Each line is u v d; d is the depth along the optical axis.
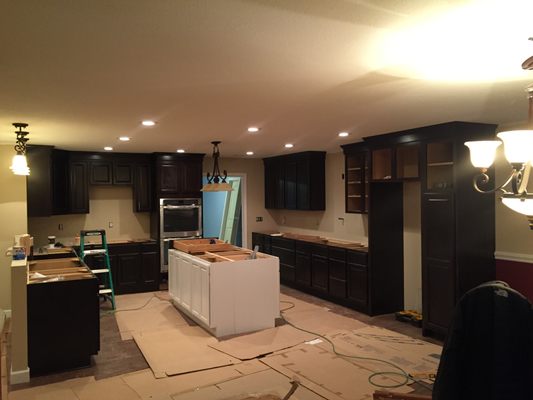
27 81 2.72
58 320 4.02
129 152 7.28
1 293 5.62
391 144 5.21
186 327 5.21
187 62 2.36
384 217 5.77
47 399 3.44
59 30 1.89
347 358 4.19
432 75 2.60
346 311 5.92
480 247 4.59
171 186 7.45
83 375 3.90
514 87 2.90
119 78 2.67
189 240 6.53
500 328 1.80
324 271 6.55
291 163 7.82
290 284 7.52
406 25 1.84
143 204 7.54
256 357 4.25
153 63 2.37
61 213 6.72
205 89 2.95
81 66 2.42
